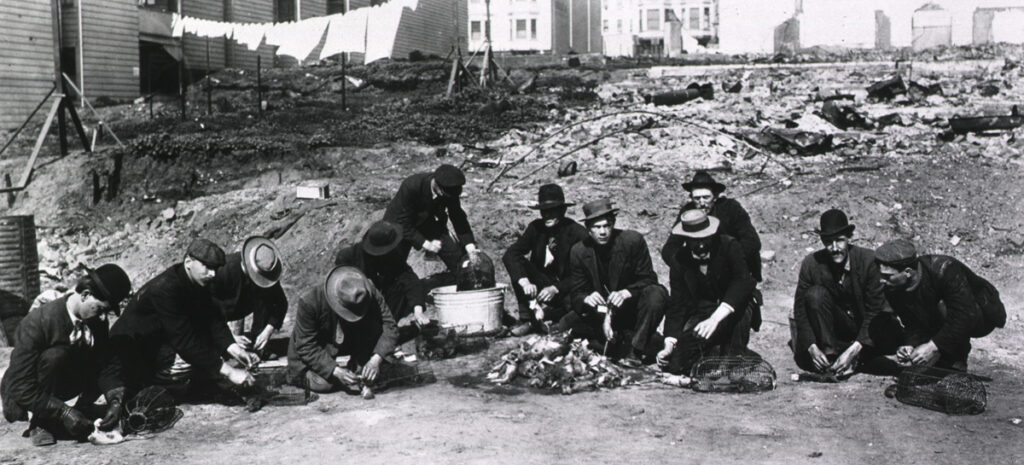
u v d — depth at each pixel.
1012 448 5.16
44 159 15.39
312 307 6.36
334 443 5.40
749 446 5.26
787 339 7.80
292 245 11.02
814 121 15.68
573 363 6.66
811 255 6.75
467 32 46.50
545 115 18.06
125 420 5.65
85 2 23.36
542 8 58.97
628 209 11.29
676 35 43.50
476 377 6.86
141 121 19.27
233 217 12.23
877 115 16.64
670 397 6.30
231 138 14.94
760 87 22.50
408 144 15.60
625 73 27.80
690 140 14.61
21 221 9.59
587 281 7.24
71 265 11.77
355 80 24.67
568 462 5.01
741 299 6.55
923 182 11.95
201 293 6.07
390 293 7.73
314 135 15.48
